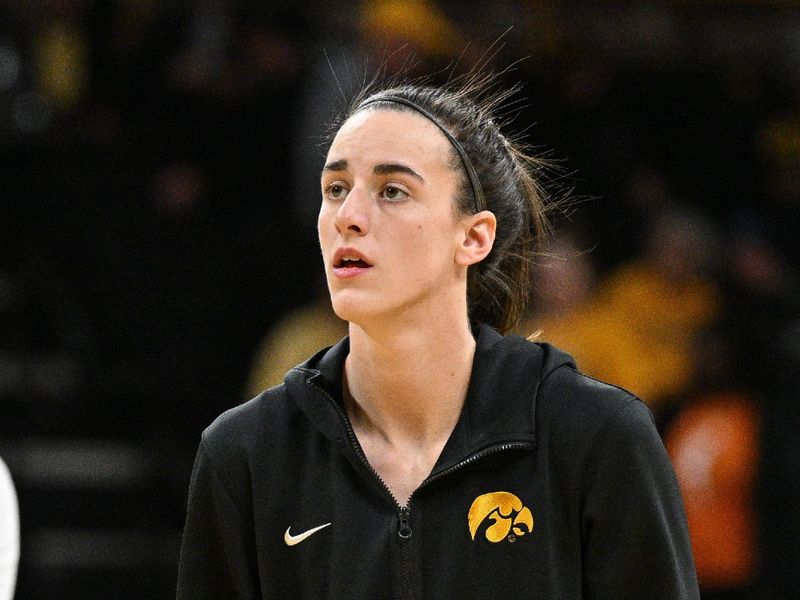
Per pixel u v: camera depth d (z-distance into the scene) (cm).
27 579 2053
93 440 2209
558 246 1928
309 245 2192
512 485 655
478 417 666
